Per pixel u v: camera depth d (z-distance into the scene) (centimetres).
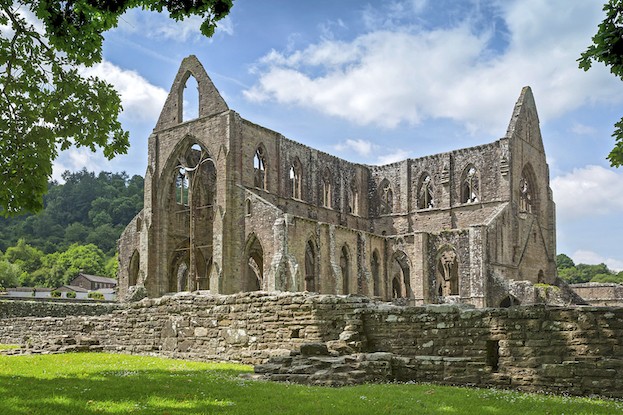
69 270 16662
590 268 19212
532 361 2084
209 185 7975
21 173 2447
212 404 1582
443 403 1641
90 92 2561
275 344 2778
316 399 1661
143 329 3319
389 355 2234
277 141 7725
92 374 2209
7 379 2031
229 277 6750
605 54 1862
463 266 7175
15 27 2373
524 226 8119
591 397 1875
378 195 9394
